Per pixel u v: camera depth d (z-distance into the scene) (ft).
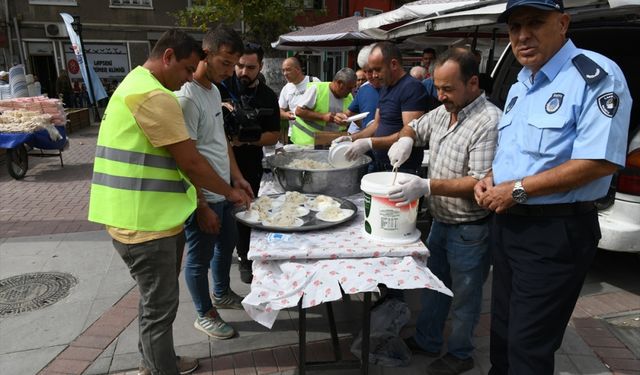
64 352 8.41
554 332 5.57
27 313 9.72
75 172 23.56
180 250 7.04
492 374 6.75
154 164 6.10
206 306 8.73
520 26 5.07
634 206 9.48
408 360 7.98
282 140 15.47
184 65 6.35
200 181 6.38
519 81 5.74
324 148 10.75
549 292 5.37
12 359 8.20
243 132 9.32
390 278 5.62
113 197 6.10
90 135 36.73
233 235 9.28
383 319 8.11
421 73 22.04
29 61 52.95
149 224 6.14
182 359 7.82
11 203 17.93
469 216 6.95
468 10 11.92
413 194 5.97
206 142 7.77
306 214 7.05
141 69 6.21
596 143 4.65
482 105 6.58
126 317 9.57
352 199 8.14
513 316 5.74
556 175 4.88
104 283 11.07
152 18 55.52
